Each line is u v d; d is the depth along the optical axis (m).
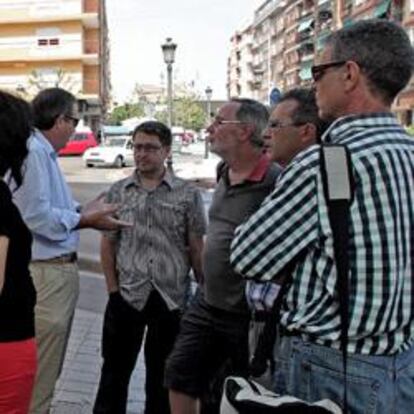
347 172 1.96
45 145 3.48
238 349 3.36
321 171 1.97
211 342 3.44
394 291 1.96
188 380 3.51
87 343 5.89
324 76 2.14
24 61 68.75
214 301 3.39
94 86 70.00
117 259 4.11
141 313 4.07
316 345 2.02
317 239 1.99
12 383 2.38
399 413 2.04
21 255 2.37
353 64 2.08
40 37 68.50
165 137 4.03
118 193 4.12
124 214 4.06
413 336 2.08
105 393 4.20
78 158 45.00
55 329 3.57
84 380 4.98
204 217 4.08
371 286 1.94
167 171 4.10
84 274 8.98
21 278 2.38
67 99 3.61
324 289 2.00
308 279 2.03
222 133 3.24
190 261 4.11
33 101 3.60
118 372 4.20
